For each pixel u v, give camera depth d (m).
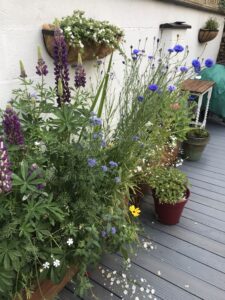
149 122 2.12
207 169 3.14
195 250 2.03
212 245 2.08
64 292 1.69
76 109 1.62
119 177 1.65
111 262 1.88
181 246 2.06
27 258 1.23
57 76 1.57
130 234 1.64
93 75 2.26
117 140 1.90
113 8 2.30
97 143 1.57
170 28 3.13
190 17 3.90
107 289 1.71
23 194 1.24
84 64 2.10
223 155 3.48
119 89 2.68
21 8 1.52
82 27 1.74
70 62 1.91
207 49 5.08
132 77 2.06
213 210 2.47
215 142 3.85
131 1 2.50
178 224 2.28
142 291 1.71
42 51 1.73
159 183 2.18
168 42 3.21
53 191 1.49
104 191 1.71
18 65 1.59
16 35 1.53
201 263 1.92
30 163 1.32
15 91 1.53
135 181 2.21
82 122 1.53
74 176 1.45
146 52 3.00
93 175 1.45
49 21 1.72
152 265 1.89
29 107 1.52
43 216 1.31
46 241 1.40
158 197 2.15
